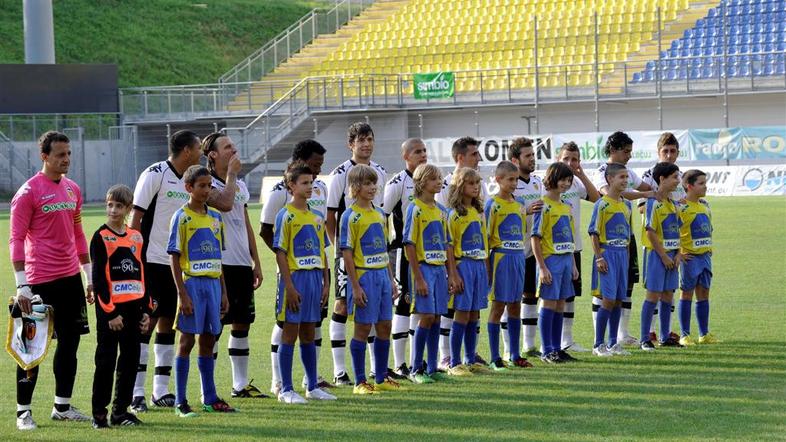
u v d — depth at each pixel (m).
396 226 9.93
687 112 34.28
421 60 41.59
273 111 38.53
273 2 64.75
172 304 8.63
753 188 30.19
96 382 7.75
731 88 33.12
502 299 9.76
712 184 30.89
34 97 41.28
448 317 10.19
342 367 9.38
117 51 54.19
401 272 9.72
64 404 8.08
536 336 12.01
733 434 7.01
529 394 8.55
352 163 9.71
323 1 66.38
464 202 9.58
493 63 39.72
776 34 35.59
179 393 8.12
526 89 36.53
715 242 19.70
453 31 43.09
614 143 10.77
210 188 8.23
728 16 36.81
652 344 10.73
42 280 7.93
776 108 32.97
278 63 44.19
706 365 9.63
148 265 8.57
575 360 10.19
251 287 8.98
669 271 10.70
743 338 10.97
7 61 50.34
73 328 8.10
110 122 42.56
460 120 37.72
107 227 7.84
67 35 53.88
